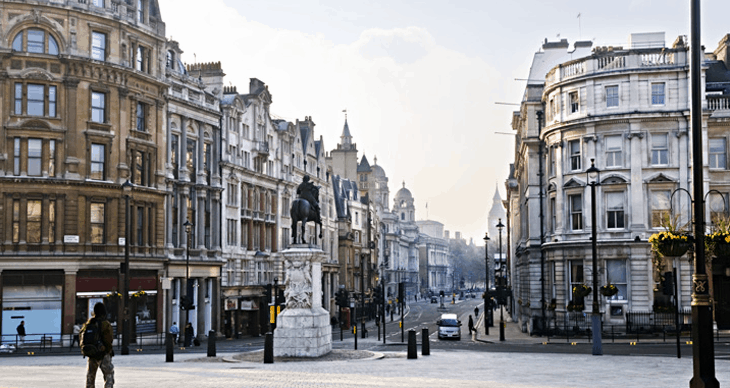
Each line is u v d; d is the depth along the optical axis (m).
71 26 54.00
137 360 33.97
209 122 69.00
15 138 52.38
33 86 53.00
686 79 58.50
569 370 25.50
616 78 59.59
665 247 23.97
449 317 66.06
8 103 52.09
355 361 30.64
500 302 61.25
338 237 112.25
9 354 44.66
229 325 72.25
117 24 56.62
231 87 77.94
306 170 97.12
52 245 52.59
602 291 52.72
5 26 52.22
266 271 82.19
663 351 41.91
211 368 27.02
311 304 32.72
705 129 58.91
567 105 62.25
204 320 66.94
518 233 97.44
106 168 55.50
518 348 47.38
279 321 32.38
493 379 21.97
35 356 41.88
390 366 27.42
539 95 70.81
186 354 41.75
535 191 70.00
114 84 56.16
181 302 55.12
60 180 52.69
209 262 67.19
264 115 82.25
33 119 52.56
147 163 59.47
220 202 70.94
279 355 32.22
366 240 129.00
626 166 58.91
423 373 24.17
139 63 59.66
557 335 60.50
